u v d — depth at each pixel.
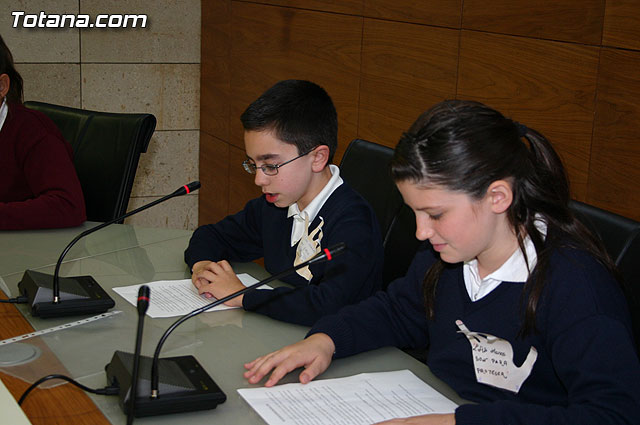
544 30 2.13
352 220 1.66
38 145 2.20
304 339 1.36
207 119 4.08
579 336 1.10
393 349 1.42
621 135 1.96
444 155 1.10
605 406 1.03
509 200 1.14
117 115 2.42
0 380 1.12
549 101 2.14
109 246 1.94
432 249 1.42
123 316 1.49
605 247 1.34
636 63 1.90
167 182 4.18
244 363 1.31
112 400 1.15
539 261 1.17
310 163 1.67
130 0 3.85
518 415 1.07
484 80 2.34
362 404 1.17
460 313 1.29
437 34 2.50
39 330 1.41
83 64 3.83
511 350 1.22
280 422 1.10
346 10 2.92
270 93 1.64
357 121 2.94
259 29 3.51
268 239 1.84
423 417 1.10
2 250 1.86
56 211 2.06
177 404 1.12
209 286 1.60
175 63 4.04
